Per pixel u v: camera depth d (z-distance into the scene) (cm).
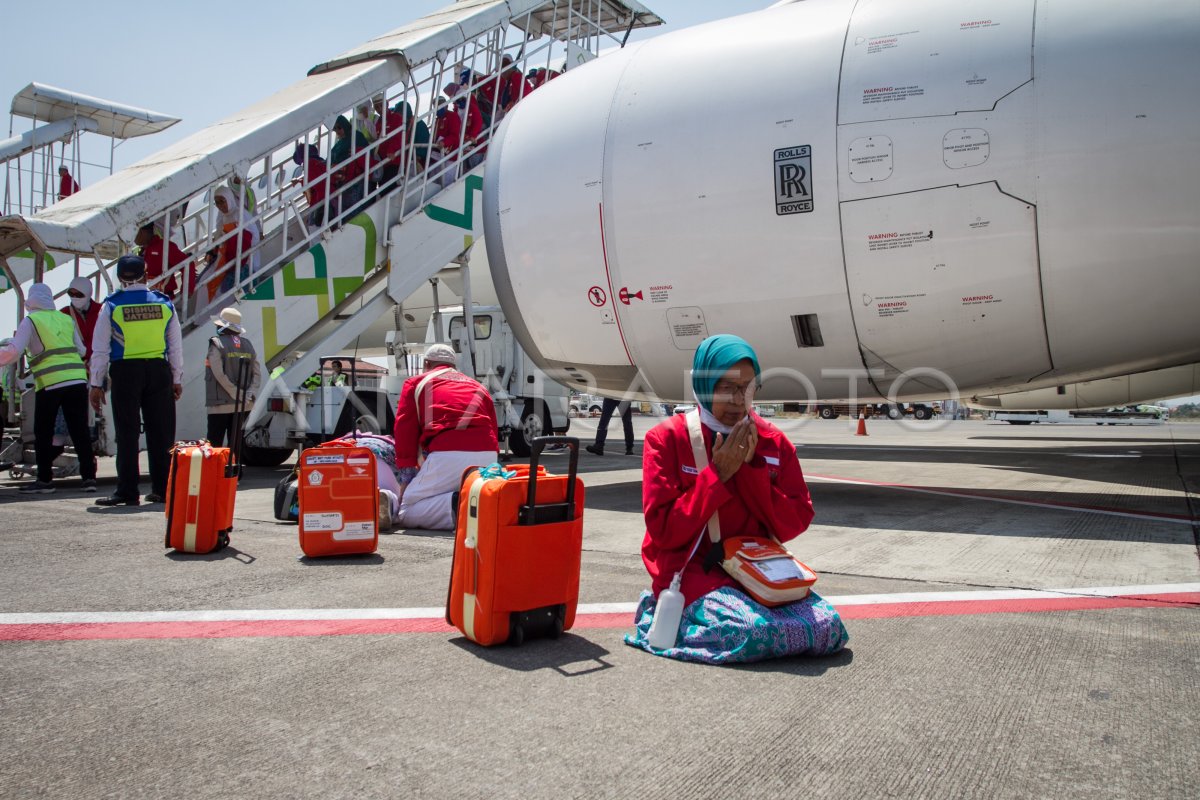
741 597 249
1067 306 487
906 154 488
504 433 1087
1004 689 224
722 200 538
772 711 208
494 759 180
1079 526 498
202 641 271
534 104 659
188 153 809
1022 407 1354
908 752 183
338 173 978
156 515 547
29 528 494
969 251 486
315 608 314
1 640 272
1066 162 459
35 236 662
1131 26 457
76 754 183
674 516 250
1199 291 470
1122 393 1091
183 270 894
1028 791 165
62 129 1469
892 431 2338
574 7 1222
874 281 511
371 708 211
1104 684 227
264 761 179
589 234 593
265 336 845
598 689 224
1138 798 162
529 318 657
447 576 371
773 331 557
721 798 162
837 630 248
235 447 444
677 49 586
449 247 1001
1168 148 446
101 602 322
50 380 675
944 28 496
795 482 265
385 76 906
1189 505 586
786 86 525
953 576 370
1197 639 271
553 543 267
